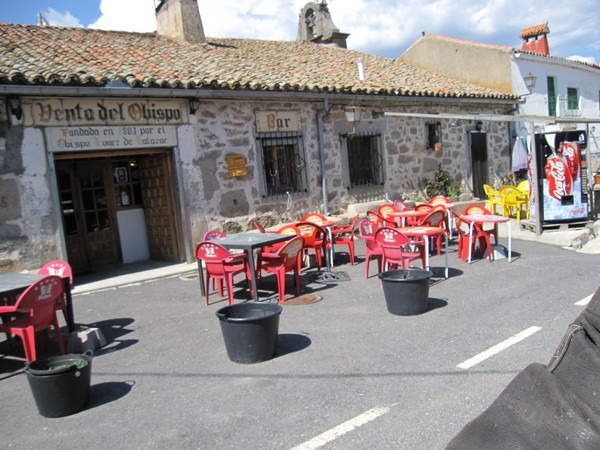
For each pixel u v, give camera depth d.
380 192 12.27
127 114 8.30
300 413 3.50
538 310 5.51
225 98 9.38
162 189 9.38
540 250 8.92
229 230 9.59
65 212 9.12
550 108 18.81
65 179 9.13
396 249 6.61
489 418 1.35
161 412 3.68
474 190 14.93
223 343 5.08
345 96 10.95
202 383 4.14
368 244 7.39
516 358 4.20
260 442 3.17
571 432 1.19
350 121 10.76
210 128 9.31
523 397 1.32
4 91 6.92
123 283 7.97
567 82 19.48
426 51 18.70
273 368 4.34
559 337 4.64
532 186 10.31
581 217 10.21
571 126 19.08
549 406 1.25
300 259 8.12
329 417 3.42
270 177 10.40
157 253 9.87
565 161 10.02
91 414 3.72
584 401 1.22
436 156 13.63
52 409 3.68
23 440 3.41
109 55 9.80
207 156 9.28
